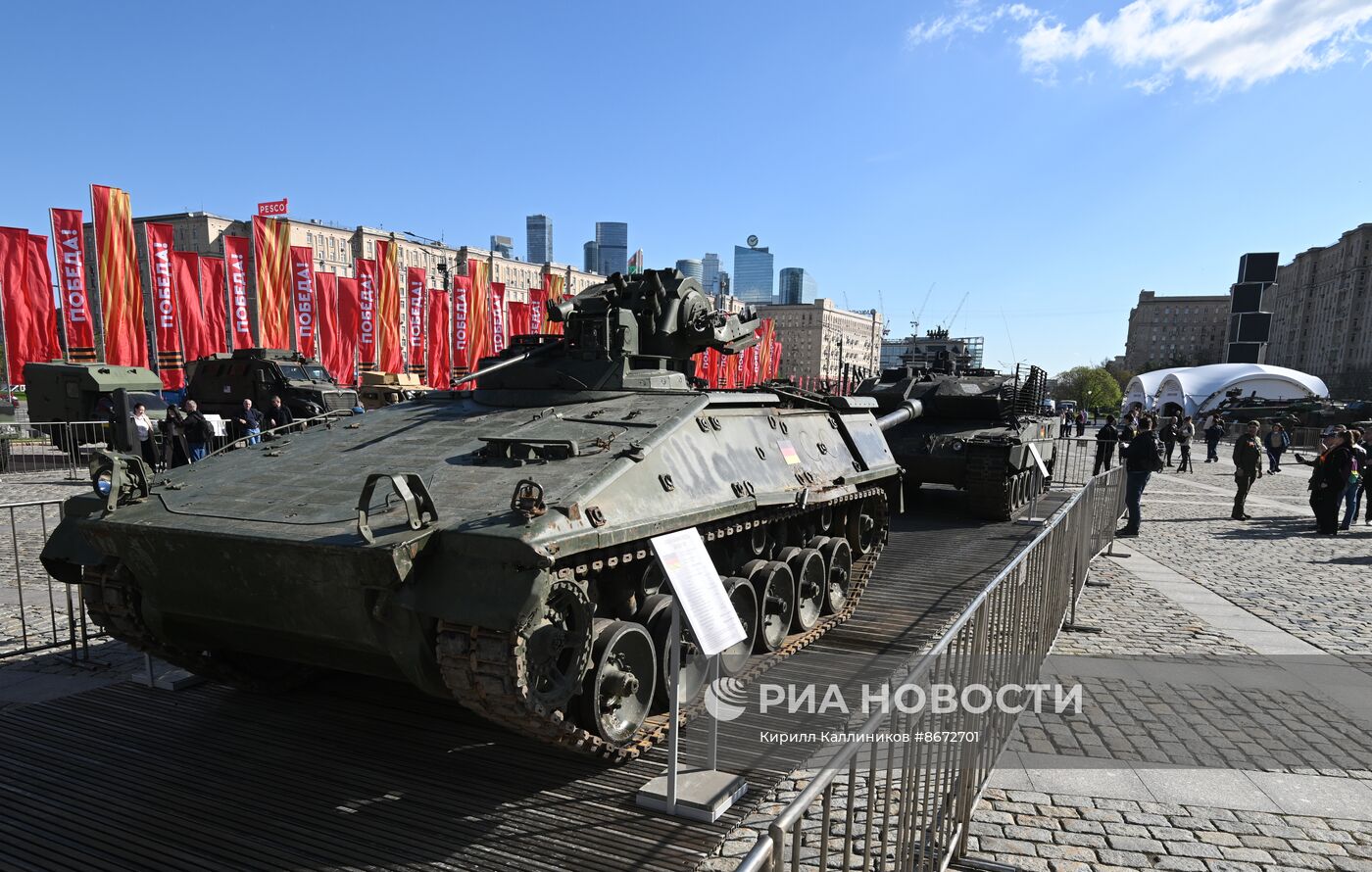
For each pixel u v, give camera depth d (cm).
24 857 476
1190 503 2170
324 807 534
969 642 469
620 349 859
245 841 495
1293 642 909
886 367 2272
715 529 684
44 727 652
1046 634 773
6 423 2158
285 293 2762
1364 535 1656
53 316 2320
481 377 898
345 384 2992
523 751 614
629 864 475
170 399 2916
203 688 736
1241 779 583
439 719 671
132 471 616
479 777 575
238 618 570
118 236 2302
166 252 2439
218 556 530
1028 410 2000
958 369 2253
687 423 709
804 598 918
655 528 576
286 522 527
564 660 552
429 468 614
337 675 768
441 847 491
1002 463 1655
